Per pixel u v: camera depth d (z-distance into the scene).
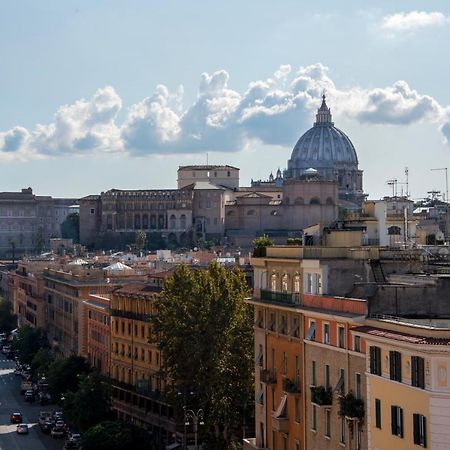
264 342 164.62
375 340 114.38
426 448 103.56
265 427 163.88
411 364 106.69
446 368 101.94
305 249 150.88
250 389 196.50
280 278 160.00
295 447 149.38
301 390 146.00
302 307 144.50
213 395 196.88
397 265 145.88
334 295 142.50
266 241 195.00
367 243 179.00
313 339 141.25
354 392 126.38
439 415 101.94
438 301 124.56
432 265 147.38
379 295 124.44
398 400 109.50
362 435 122.31
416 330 107.69
